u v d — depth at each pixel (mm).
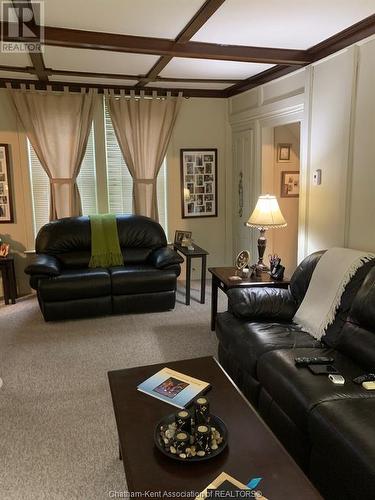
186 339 3654
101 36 3002
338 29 2971
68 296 4016
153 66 4012
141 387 1985
